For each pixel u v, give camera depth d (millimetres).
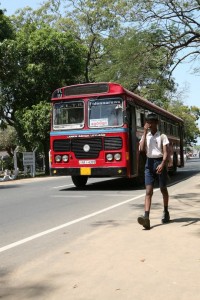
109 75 19625
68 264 5777
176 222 8562
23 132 34000
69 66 33969
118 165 15203
